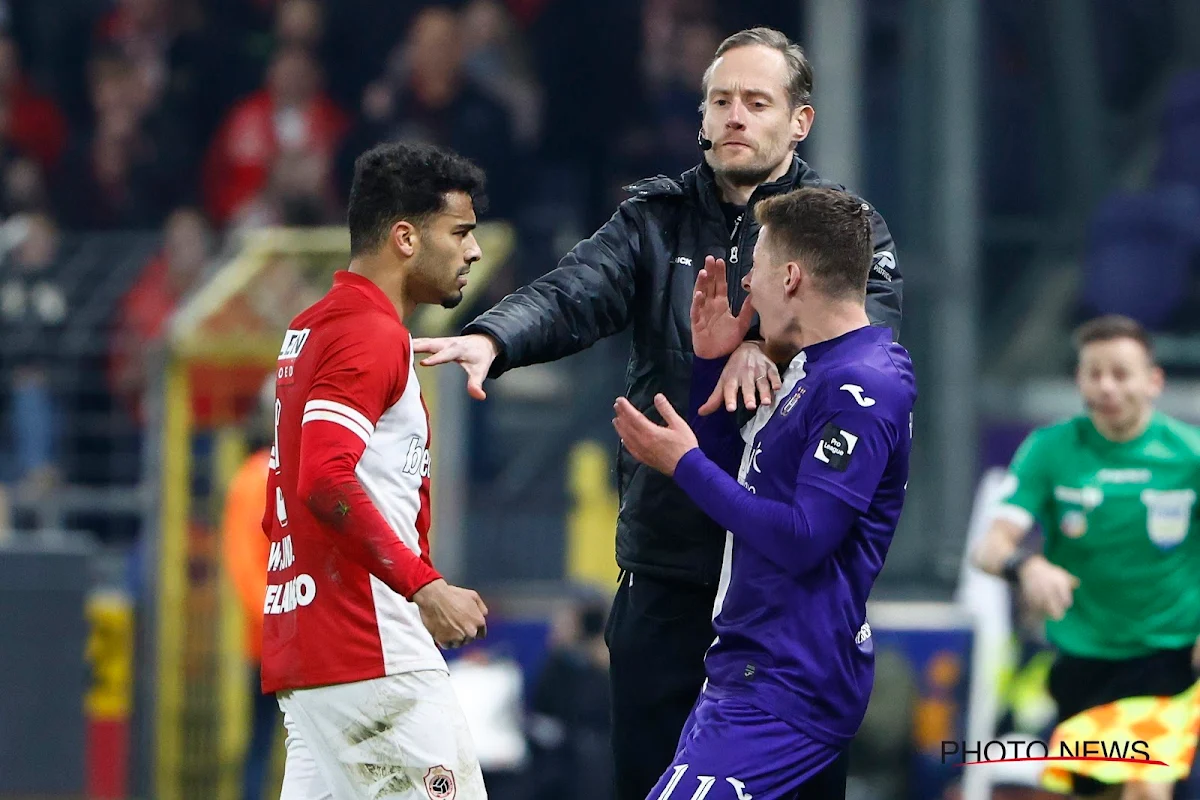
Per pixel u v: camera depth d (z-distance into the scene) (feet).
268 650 46.80
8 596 99.04
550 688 96.12
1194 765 79.46
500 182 126.72
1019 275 132.26
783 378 46.03
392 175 45.96
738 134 47.39
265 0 143.02
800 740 43.65
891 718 93.56
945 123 106.32
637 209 49.52
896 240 108.47
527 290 47.73
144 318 113.91
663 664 49.80
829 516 42.80
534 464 114.52
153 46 144.36
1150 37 144.66
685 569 48.78
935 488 106.01
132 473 111.86
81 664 98.73
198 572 98.43
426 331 91.20
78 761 98.48
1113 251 125.80
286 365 46.19
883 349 44.42
